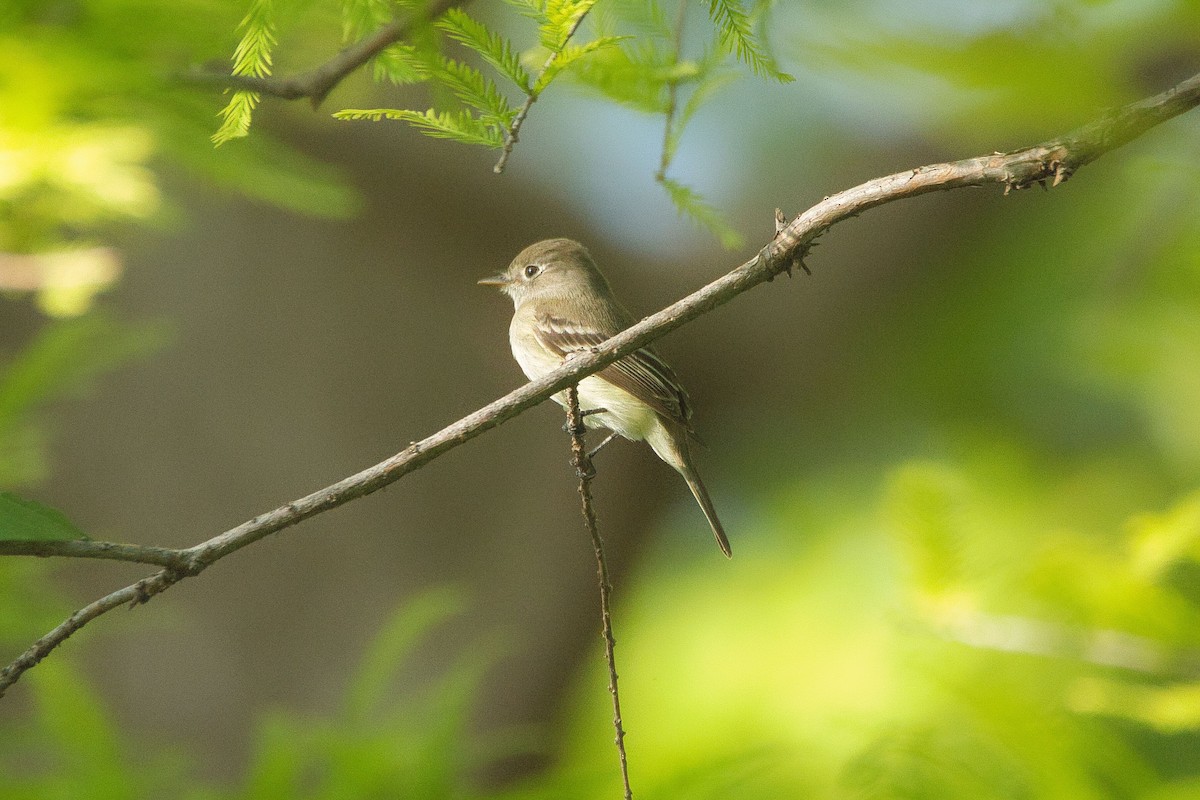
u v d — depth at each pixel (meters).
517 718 13.30
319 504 4.87
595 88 5.50
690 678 11.95
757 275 4.91
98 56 3.88
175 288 12.72
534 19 4.07
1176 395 8.59
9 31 3.82
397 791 6.41
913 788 6.47
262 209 13.00
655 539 14.23
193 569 4.70
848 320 14.09
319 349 13.20
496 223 13.63
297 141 12.42
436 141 13.45
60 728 6.51
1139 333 6.84
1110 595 5.86
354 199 11.59
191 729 12.28
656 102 5.57
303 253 13.15
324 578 13.11
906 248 13.75
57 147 5.36
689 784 7.27
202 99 5.54
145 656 12.38
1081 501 10.65
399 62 4.79
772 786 7.57
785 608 11.94
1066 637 5.96
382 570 13.24
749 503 14.26
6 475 7.09
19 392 6.96
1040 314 12.52
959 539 6.30
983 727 6.26
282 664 12.79
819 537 12.41
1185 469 10.20
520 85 4.13
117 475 12.52
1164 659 5.82
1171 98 3.78
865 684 10.31
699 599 12.73
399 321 13.48
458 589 13.43
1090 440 11.93
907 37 3.07
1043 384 12.38
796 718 10.56
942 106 3.24
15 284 6.79
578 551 13.90
